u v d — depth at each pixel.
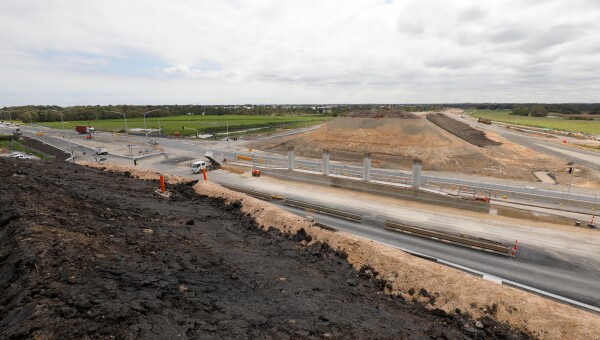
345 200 34.97
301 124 134.62
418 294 16.95
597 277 19.50
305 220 24.84
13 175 20.64
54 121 145.50
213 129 110.81
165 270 12.77
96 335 8.05
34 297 9.07
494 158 59.28
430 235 25.11
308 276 16.64
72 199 19.30
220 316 10.62
